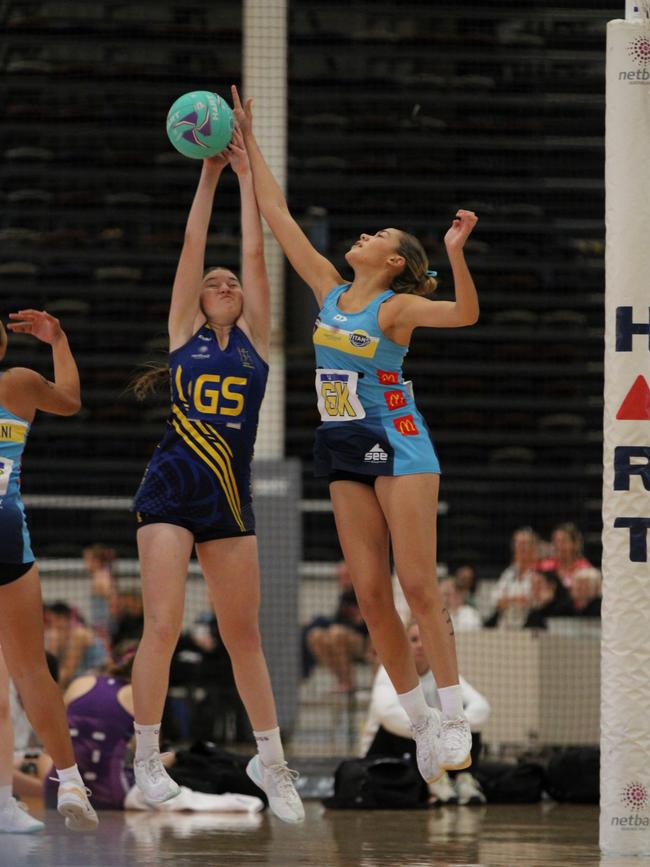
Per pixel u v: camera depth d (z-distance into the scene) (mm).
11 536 17922
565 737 32281
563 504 49062
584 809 26359
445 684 18062
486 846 19188
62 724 18375
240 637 18828
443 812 25578
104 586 39656
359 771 26094
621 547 18219
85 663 36688
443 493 49000
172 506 18312
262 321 19312
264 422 42969
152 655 18047
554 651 32500
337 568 43719
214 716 36094
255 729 19125
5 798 20547
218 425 18516
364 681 39438
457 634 32000
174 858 17125
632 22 18531
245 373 18797
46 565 43688
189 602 41125
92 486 49188
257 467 38844
